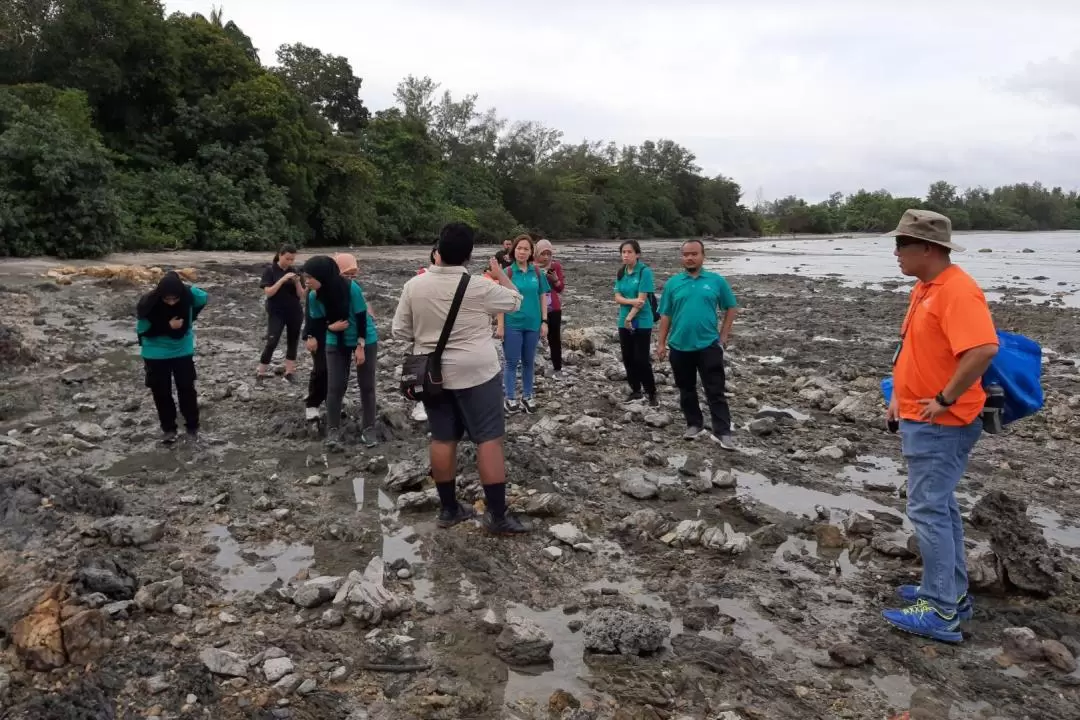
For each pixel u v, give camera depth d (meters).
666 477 6.70
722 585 4.70
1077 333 16.06
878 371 11.69
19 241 24.36
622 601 4.50
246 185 38.06
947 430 3.99
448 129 74.12
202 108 38.16
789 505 6.13
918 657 3.97
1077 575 4.86
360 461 6.71
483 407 5.10
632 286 8.89
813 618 4.35
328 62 61.66
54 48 33.03
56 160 24.75
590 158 101.06
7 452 6.61
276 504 5.75
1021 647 4.04
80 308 15.36
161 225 34.16
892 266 41.12
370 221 49.81
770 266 40.81
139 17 35.19
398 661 3.77
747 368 11.88
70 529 5.08
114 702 3.36
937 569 4.12
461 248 4.95
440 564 4.87
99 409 8.31
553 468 6.67
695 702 3.54
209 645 3.84
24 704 3.31
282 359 11.49
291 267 9.97
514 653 3.81
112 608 4.04
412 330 5.12
